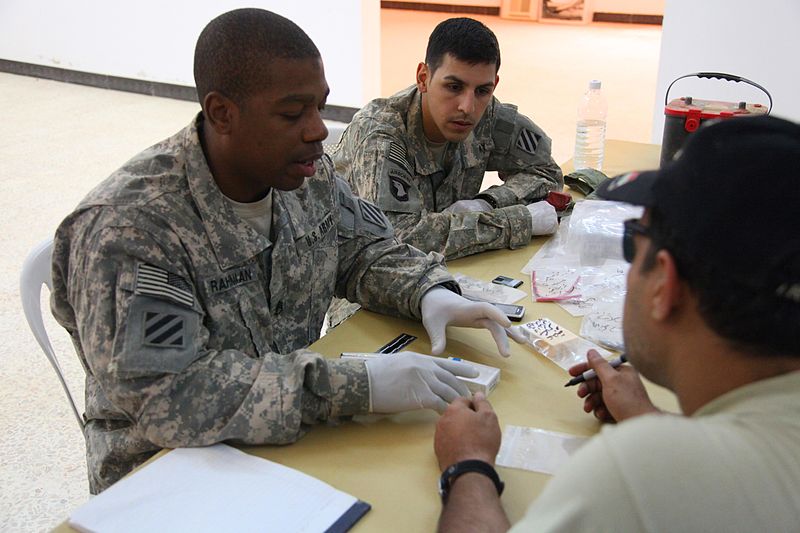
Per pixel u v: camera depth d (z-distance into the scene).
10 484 1.97
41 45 6.32
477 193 2.00
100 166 4.38
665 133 2.03
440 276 1.35
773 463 0.51
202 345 1.07
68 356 2.55
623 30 8.48
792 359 0.55
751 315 0.53
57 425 2.20
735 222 0.53
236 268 1.16
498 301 1.42
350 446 1.02
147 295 1.02
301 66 1.04
